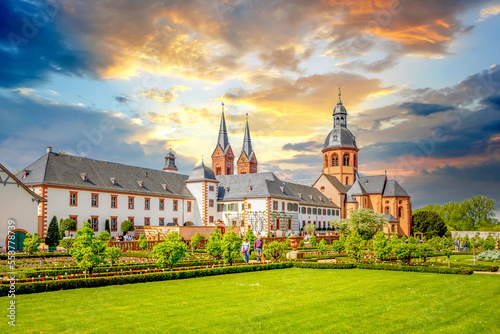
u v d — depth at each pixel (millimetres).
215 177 87000
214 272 29766
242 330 14125
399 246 37250
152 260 42094
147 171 79062
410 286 24578
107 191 64938
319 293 21672
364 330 14531
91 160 67750
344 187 125875
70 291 21188
